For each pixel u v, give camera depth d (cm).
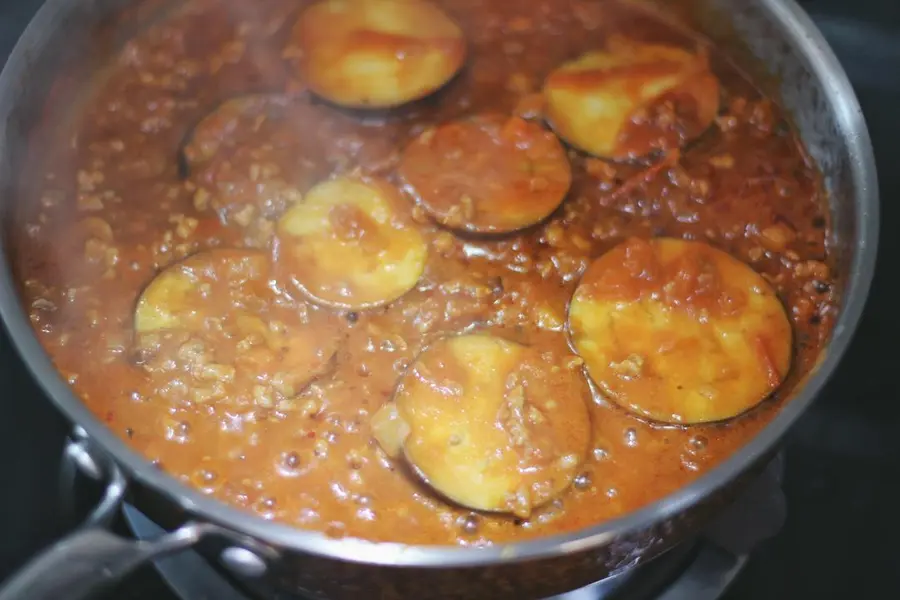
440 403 43
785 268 47
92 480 47
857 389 55
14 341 40
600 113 50
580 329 45
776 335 45
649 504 38
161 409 43
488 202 47
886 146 58
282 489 42
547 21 54
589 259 46
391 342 44
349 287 45
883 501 53
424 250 46
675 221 48
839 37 60
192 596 44
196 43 52
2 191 44
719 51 53
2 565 48
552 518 41
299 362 44
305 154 49
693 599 45
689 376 44
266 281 45
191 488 38
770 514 46
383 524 41
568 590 41
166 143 50
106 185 48
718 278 46
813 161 49
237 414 43
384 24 53
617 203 48
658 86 51
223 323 44
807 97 49
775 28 50
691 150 50
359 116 50
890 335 56
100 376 44
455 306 45
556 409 43
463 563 36
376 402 43
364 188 48
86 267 46
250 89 51
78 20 49
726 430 43
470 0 54
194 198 48
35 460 50
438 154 48
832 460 54
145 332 44
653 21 54
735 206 48
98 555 36
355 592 40
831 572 51
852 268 43
